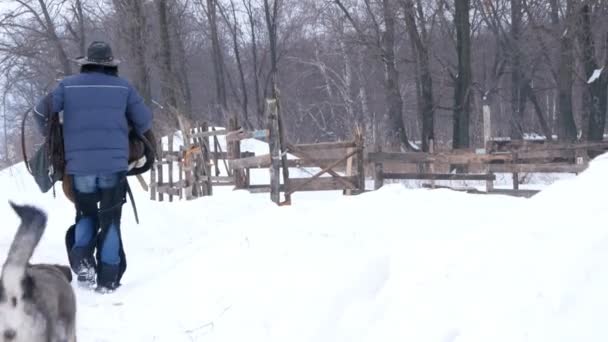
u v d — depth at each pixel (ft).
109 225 24.53
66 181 25.53
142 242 33.86
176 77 107.86
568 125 107.86
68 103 24.45
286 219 27.30
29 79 136.87
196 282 22.45
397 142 104.58
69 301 16.87
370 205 29.48
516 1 120.98
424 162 56.85
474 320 14.48
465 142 104.22
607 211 15.55
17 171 66.80
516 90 131.85
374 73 141.08
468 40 104.47
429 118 111.04
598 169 18.31
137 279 25.39
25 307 15.07
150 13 117.08
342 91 146.72
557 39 105.09
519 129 129.90
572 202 16.94
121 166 24.84
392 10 112.68
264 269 21.88
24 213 15.24
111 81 24.97
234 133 55.57
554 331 13.15
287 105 162.61
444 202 30.07
